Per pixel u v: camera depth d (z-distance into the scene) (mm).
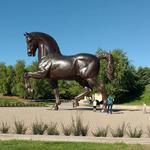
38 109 33125
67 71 29938
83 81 30844
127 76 77688
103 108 30344
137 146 11586
